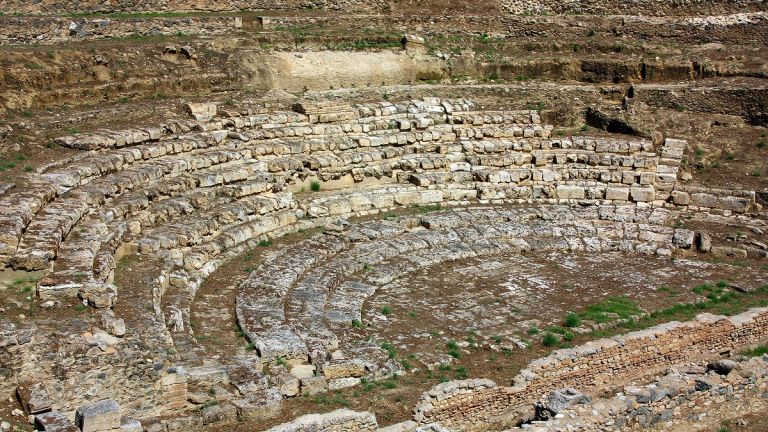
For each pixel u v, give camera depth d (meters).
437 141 38.81
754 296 29.08
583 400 20.31
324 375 21.48
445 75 43.91
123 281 23.81
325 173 35.53
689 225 35.38
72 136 30.20
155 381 18.66
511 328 25.81
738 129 41.47
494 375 22.80
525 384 21.94
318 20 44.41
